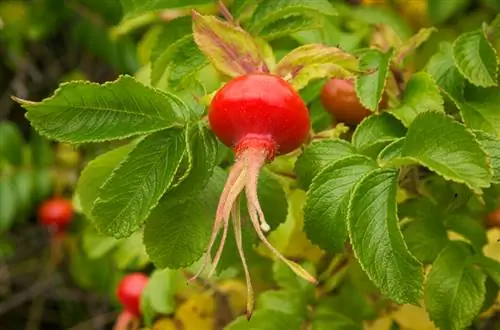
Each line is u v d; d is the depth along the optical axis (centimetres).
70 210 81
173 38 45
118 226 38
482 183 36
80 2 76
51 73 103
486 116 42
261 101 36
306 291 47
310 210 38
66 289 100
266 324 45
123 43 76
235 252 41
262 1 43
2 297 105
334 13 43
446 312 42
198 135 39
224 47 39
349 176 38
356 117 43
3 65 108
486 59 42
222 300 52
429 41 56
